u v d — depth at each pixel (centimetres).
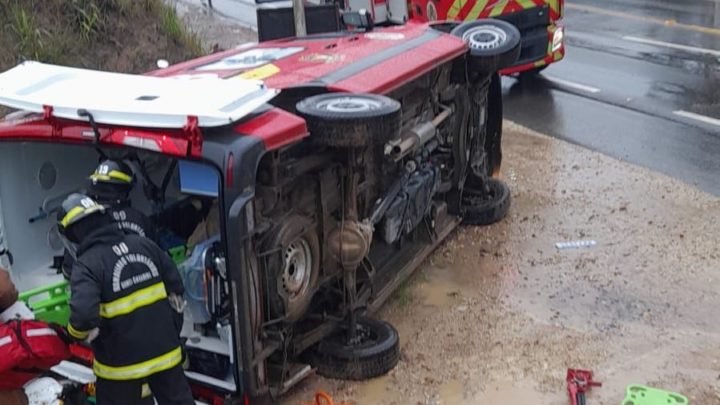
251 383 395
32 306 437
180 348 383
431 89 591
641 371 482
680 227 685
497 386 470
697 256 631
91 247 358
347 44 604
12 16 928
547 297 577
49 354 363
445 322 546
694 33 1481
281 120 404
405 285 597
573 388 455
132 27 1013
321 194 452
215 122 370
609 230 685
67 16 970
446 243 670
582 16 1678
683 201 743
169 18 1053
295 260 436
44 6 959
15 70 461
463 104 639
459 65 635
